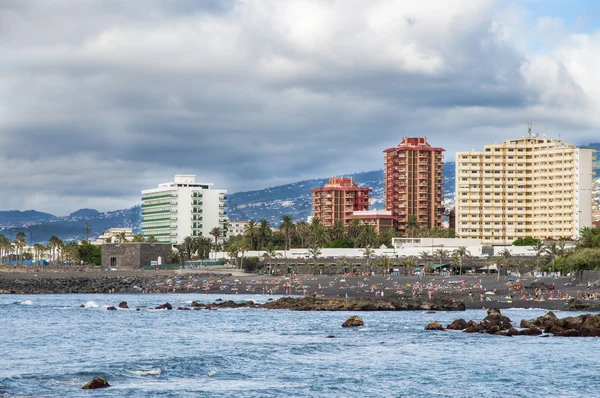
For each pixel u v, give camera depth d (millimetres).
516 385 114375
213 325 193500
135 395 105438
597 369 125938
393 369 126125
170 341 161125
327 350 145750
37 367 126688
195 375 120250
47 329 184875
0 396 103625
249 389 110500
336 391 110125
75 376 117312
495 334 168625
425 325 185875
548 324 174500
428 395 108125
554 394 109188
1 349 149625
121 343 158250
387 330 177750
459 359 135625
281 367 127625
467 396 107750
